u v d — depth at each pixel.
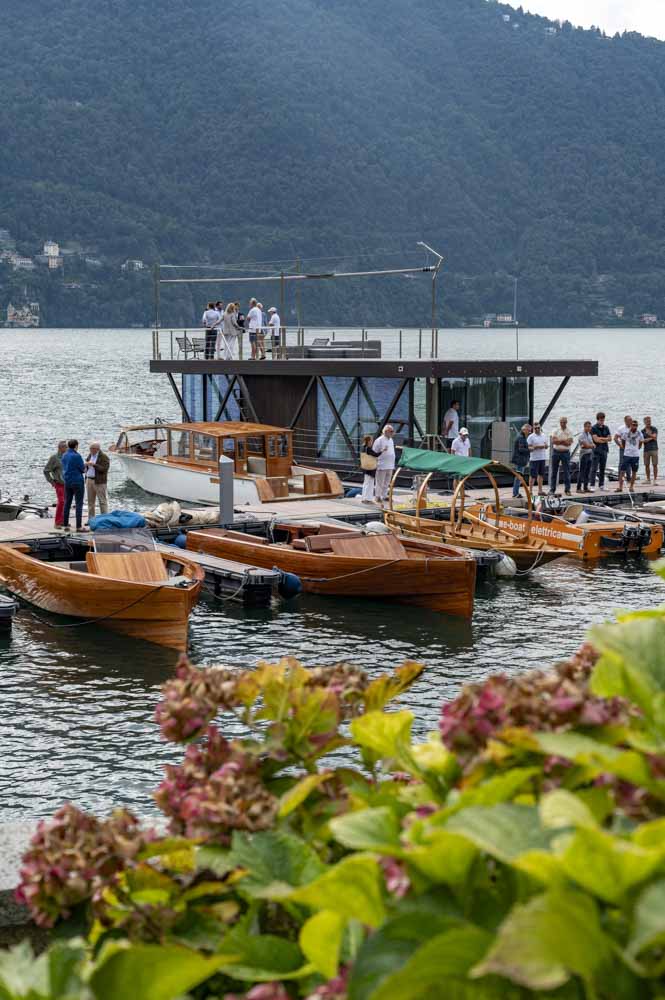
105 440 65.44
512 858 2.29
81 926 3.31
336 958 2.67
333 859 3.58
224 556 27.78
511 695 2.85
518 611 24.80
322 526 29.19
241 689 3.75
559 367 38.00
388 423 38.34
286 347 44.97
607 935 2.18
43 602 24.06
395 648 21.78
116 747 15.88
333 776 3.70
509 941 2.09
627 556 30.73
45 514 33.00
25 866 3.30
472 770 2.75
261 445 38.12
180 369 43.81
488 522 30.83
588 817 2.21
